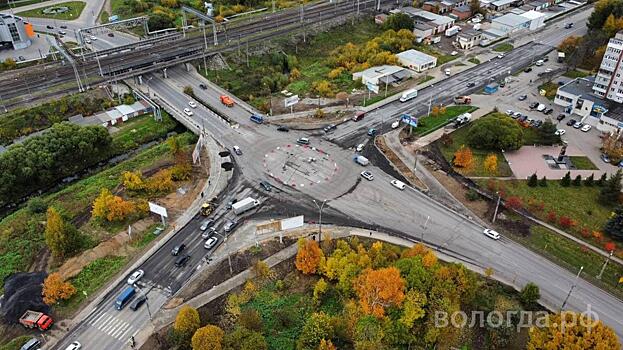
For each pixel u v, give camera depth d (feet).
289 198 421.59
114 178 449.06
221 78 619.67
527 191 432.25
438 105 569.64
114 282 341.82
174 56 628.28
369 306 302.66
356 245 364.58
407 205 415.64
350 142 499.10
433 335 296.51
